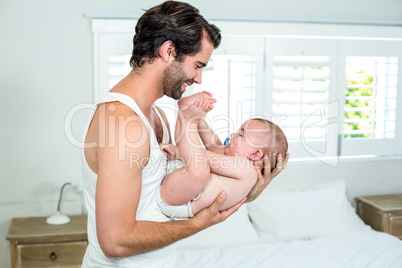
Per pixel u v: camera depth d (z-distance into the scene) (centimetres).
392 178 337
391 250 243
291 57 306
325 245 252
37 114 278
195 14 110
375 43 318
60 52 276
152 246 104
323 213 283
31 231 249
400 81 326
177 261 236
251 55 300
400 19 321
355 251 243
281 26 300
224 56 296
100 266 116
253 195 136
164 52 107
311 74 309
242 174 126
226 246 260
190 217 122
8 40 268
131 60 113
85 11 275
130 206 97
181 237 111
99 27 275
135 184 98
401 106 327
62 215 271
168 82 112
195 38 107
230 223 270
